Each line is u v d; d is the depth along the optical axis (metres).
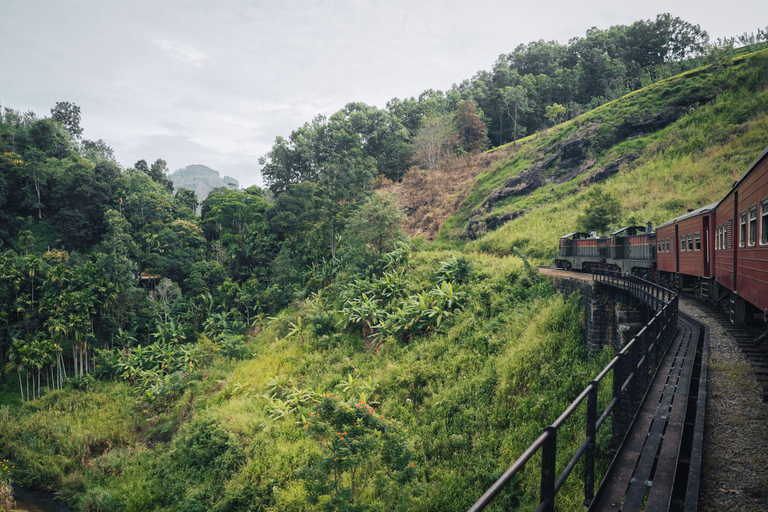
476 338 22.48
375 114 92.31
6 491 24.17
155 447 27.94
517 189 53.59
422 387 21.09
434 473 14.60
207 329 47.62
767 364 8.98
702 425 5.27
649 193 38.72
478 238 49.75
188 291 56.12
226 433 23.03
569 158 53.78
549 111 74.19
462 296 27.11
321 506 13.10
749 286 10.05
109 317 45.78
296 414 24.12
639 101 53.09
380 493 13.69
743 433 6.38
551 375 17.17
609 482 4.04
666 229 21.05
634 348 5.63
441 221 59.19
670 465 4.30
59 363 42.41
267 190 98.19
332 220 52.44
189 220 70.81
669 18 94.00
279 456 19.92
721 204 13.30
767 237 8.45
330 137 92.44
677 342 10.57
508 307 24.52
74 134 112.25
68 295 42.38
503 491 12.75
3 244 61.72
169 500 21.66
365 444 13.02
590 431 3.81
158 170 100.50
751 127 39.16
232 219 69.75
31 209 67.31
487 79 99.19
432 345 24.23
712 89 47.00
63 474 26.66
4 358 44.22
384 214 42.19
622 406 13.10
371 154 91.88
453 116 80.31
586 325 18.81
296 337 35.69
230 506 18.47
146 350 42.50
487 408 17.20
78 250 62.19
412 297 30.23
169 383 33.84
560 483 2.90
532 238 40.91
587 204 41.22
